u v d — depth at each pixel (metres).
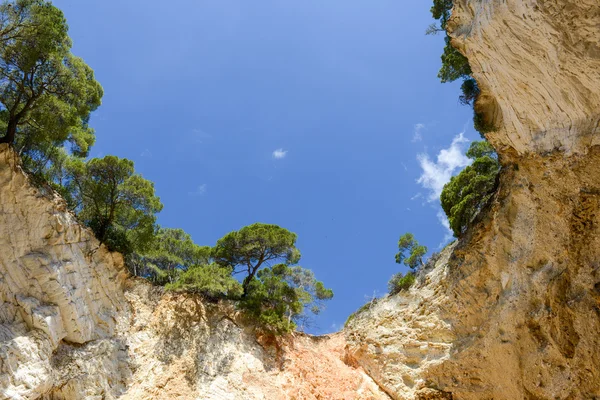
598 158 14.14
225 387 20.73
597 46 12.02
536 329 17.33
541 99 15.11
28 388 14.46
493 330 19.06
